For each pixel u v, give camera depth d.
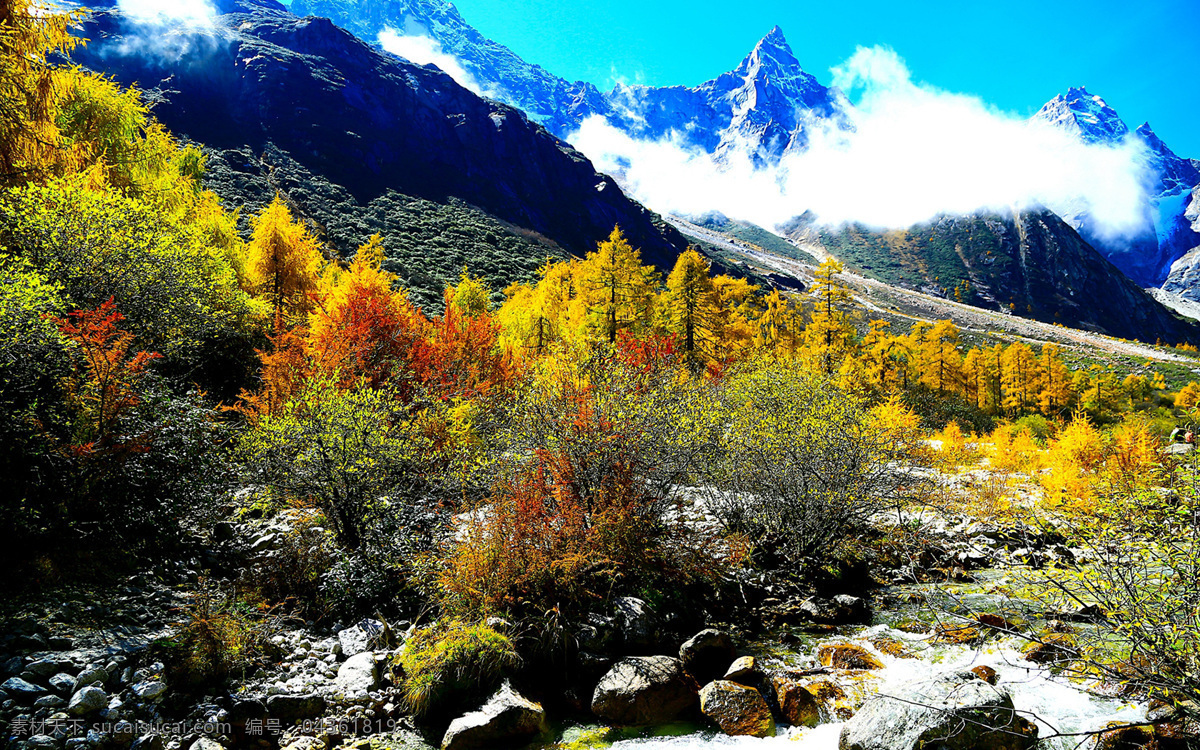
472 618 6.42
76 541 6.20
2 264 8.07
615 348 11.16
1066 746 4.63
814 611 7.78
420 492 9.41
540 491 7.72
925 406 32.06
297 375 12.38
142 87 99.81
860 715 5.02
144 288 10.54
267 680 5.34
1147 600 4.15
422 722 5.37
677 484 9.54
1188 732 4.27
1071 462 12.58
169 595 6.23
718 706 5.49
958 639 6.88
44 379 6.60
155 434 6.91
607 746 5.13
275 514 9.00
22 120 10.57
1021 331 123.75
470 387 14.79
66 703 4.37
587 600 6.91
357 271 21.42
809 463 9.12
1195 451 4.61
